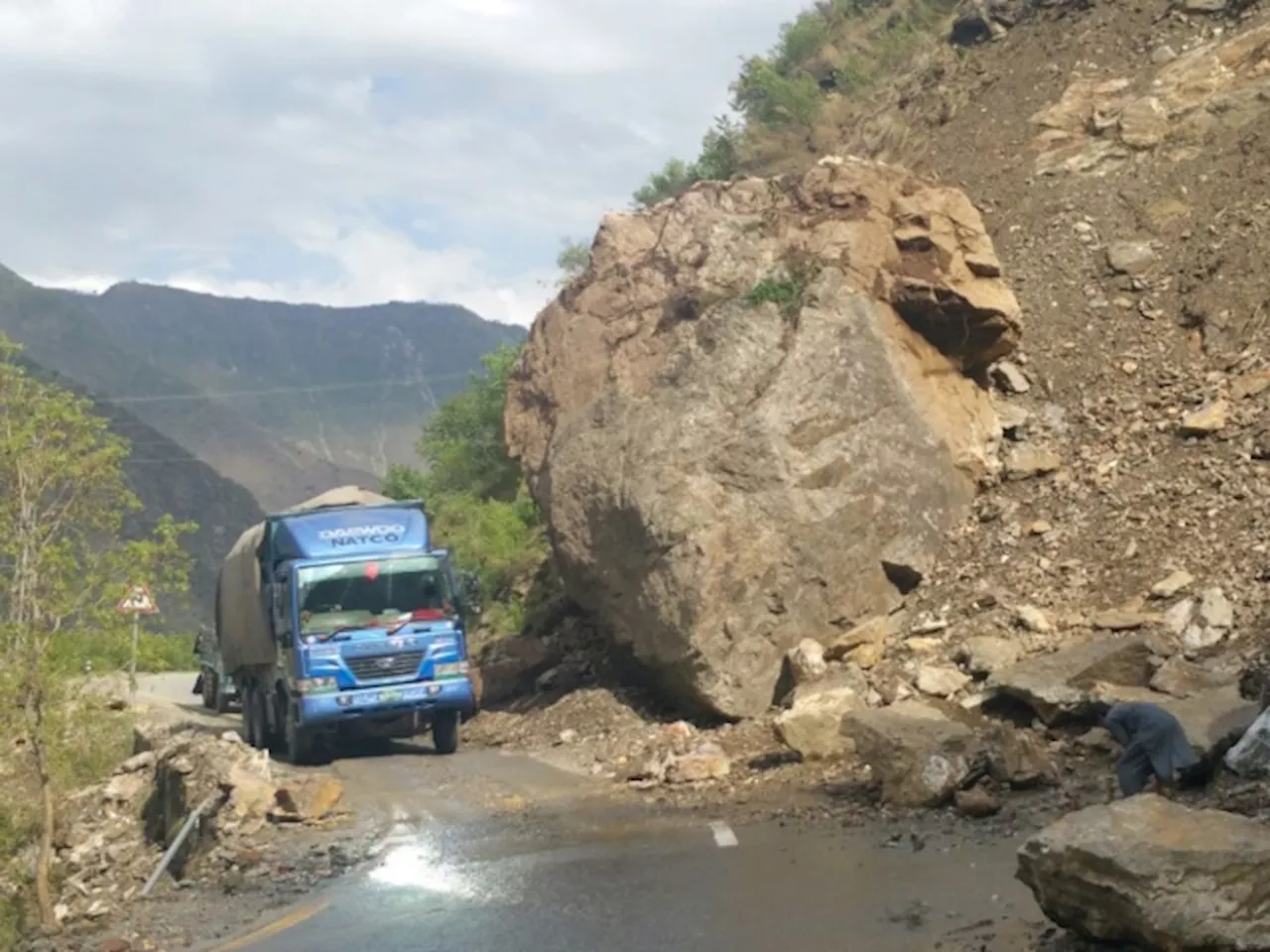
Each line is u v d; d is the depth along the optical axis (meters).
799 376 19.19
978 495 19.84
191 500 179.50
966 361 20.72
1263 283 20.69
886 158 28.36
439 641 20.36
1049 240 23.28
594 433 20.16
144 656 19.31
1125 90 25.89
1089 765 14.00
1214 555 17.02
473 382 39.94
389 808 16.31
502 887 12.41
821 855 12.27
